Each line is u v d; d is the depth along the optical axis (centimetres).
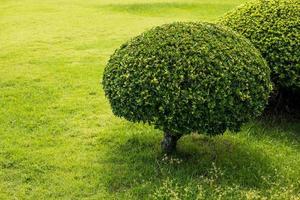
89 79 905
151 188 552
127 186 564
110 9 1581
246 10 739
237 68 562
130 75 559
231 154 627
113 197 545
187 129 547
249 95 565
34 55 1059
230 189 549
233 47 583
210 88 543
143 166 597
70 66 983
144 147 649
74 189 560
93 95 831
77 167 603
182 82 541
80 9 1583
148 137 673
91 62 1019
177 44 566
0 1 1752
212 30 599
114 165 606
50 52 1091
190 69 546
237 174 583
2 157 623
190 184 552
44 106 777
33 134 688
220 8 1582
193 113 536
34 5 1659
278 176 581
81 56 1063
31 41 1185
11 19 1443
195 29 592
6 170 599
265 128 711
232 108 554
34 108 766
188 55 556
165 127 551
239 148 646
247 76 567
